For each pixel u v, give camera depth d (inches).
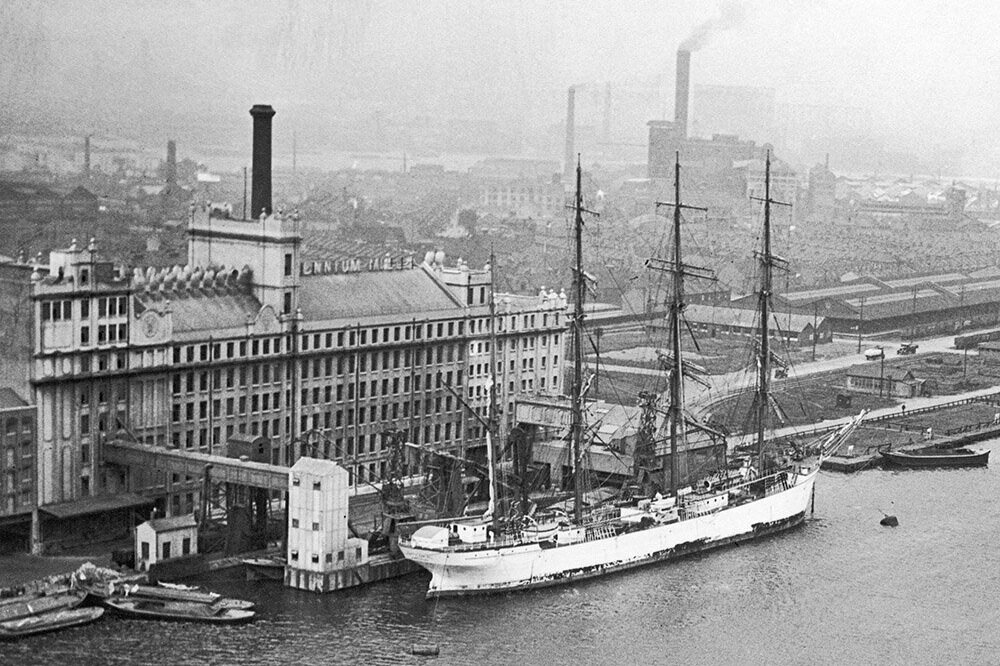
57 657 7578.7
